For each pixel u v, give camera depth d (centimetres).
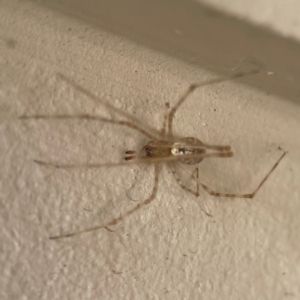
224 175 9
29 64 8
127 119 9
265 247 9
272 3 8
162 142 9
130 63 9
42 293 8
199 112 9
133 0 8
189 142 9
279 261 9
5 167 8
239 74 9
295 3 8
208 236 9
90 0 8
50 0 8
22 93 8
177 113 9
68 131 8
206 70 9
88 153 8
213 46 9
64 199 8
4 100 8
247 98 9
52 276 8
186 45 9
